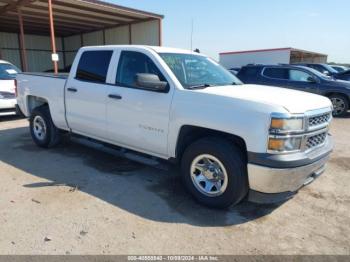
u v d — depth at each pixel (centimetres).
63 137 611
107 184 437
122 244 296
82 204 374
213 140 358
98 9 1814
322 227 336
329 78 1117
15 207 363
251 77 1195
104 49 484
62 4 1706
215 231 323
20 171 482
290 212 368
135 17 2023
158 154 421
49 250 284
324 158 368
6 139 679
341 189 438
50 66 2928
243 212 366
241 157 344
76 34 2800
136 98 421
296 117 322
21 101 650
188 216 353
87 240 300
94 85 481
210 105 354
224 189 353
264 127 318
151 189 423
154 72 415
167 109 389
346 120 1014
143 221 339
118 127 454
